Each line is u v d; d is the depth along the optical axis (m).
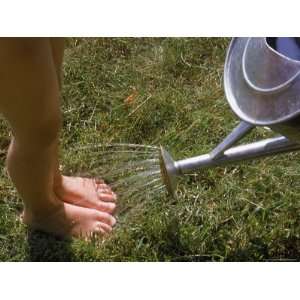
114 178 1.62
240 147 1.28
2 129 1.70
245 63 1.10
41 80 1.09
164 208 1.53
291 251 1.45
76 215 1.49
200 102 1.76
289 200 1.51
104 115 1.74
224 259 1.43
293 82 1.00
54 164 1.39
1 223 1.50
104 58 1.89
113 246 1.46
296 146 1.22
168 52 1.89
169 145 1.67
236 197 1.54
